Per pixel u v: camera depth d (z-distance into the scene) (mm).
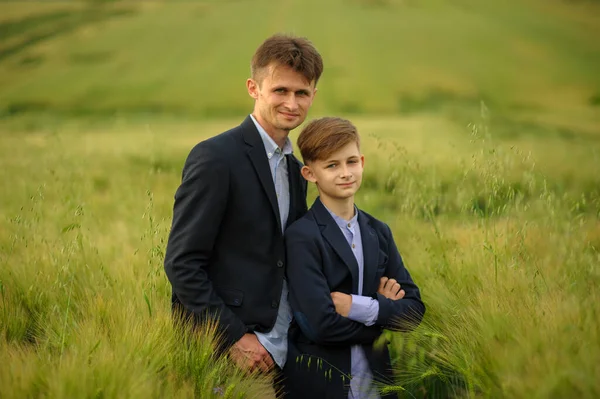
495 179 3104
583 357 2020
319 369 2449
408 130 21172
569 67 50906
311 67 2451
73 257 3277
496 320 2361
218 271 2496
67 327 2562
